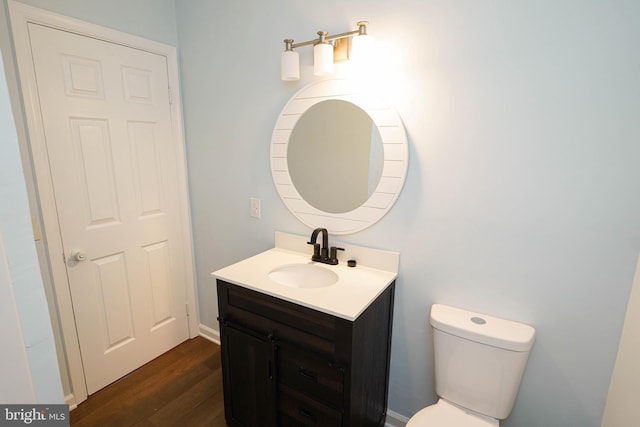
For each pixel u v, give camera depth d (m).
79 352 1.82
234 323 1.53
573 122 1.12
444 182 1.38
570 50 1.09
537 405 1.34
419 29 1.33
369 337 1.35
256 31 1.77
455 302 1.44
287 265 1.67
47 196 1.61
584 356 1.22
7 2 1.41
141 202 2.03
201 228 2.32
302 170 1.75
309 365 1.33
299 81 1.68
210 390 1.96
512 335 1.22
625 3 1.00
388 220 1.54
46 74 1.56
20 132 1.50
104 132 1.81
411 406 1.64
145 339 2.16
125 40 1.84
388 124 1.45
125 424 1.71
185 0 2.00
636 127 1.04
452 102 1.31
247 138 1.93
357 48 1.36
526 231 1.25
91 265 1.83
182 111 2.19
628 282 1.11
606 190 1.10
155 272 2.17
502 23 1.17
